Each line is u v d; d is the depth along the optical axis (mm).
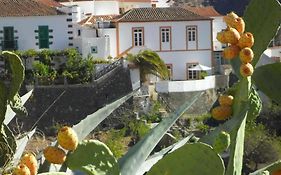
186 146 4316
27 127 49594
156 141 4988
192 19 59781
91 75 52750
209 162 4293
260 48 5184
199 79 56531
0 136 4676
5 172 4477
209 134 4883
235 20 4816
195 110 52094
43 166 4465
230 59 4855
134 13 60344
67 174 4375
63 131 4125
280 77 5379
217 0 99188
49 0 61188
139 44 59406
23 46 55031
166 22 59688
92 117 5027
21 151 5469
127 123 46094
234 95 4945
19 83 4398
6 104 4504
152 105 51688
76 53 52906
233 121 4793
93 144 4246
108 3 69375
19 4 56125
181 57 59969
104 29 58250
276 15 5121
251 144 27797
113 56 58500
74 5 60625
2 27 55000
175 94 53750
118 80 53688
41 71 51875
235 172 4770
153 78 55062
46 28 55375
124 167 4855
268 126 31078
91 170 4223
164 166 4414
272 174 5211
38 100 51000
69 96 51969
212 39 60156
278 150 28438
